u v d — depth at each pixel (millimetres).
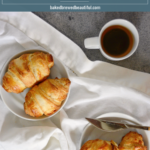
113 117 667
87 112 696
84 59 689
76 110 696
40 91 621
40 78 628
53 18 693
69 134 683
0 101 678
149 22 690
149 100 679
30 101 619
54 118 690
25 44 686
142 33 692
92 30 694
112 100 699
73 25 694
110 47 661
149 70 698
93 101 700
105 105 698
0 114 677
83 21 693
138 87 695
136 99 692
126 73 695
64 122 674
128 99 695
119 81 698
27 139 659
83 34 695
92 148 640
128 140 655
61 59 694
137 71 692
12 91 634
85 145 647
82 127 687
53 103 622
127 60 699
